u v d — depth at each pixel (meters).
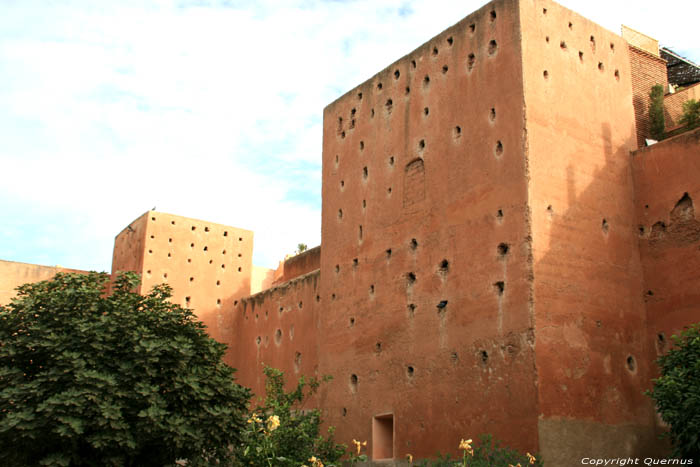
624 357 18.22
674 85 32.44
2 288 31.09
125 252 32.75
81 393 14.24
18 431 13.95
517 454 15.83
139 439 14.70
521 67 18.14
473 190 18.73
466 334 18.02
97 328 15.39
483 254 18.05
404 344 19.84
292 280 28.58
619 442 17.27
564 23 19.53
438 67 20.77
